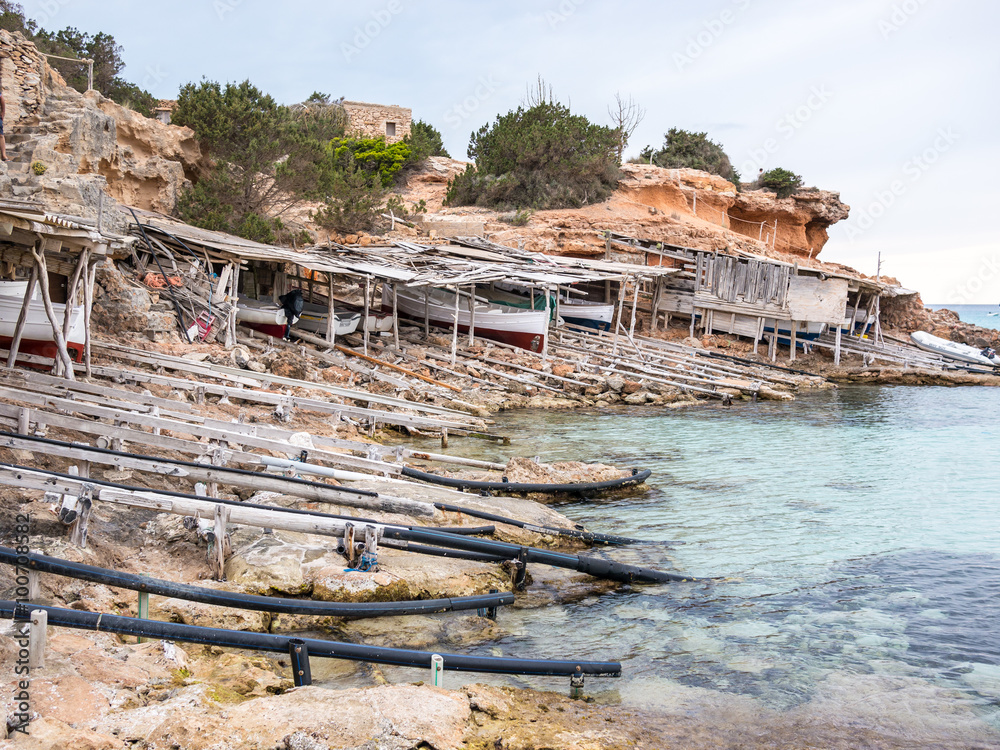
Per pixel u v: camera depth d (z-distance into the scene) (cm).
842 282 4391
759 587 1127
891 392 3728
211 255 2689
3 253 1551
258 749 558
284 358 2403
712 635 950
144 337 2217
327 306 3338
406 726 603
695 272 4584
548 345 3756
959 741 712
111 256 2314
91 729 549
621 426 2550
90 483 872
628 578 1122
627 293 4956
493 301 3991
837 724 735
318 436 1500
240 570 921
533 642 906
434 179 6156
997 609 1047
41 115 2689
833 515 1529
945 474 1919
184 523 972
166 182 3472
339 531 951
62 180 2267
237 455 1151
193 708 596
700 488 1742
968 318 16700
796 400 3375
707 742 687
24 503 958
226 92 3919
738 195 6594
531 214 5316
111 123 3064
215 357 2214
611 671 816
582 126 5978
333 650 693
